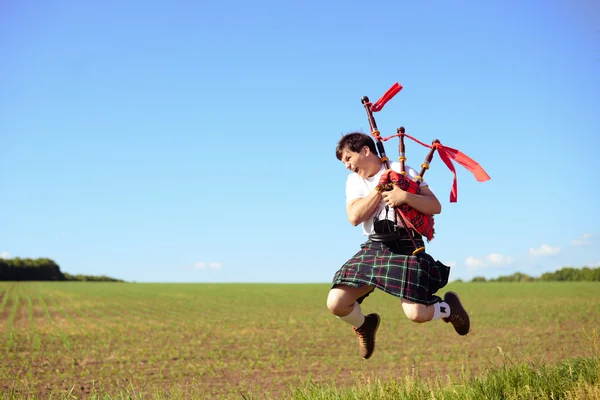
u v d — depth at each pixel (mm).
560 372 5426
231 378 11117
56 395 9328
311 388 5953
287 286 69500
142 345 16656
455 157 4801
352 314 4785
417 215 4520
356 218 4617
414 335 18062
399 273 4469
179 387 7211
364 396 5238
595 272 64562
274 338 18219
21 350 15508
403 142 4793
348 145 4719
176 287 65188
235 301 39281
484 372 5758
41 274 99000
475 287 51031
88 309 31812
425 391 5195
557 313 24219
